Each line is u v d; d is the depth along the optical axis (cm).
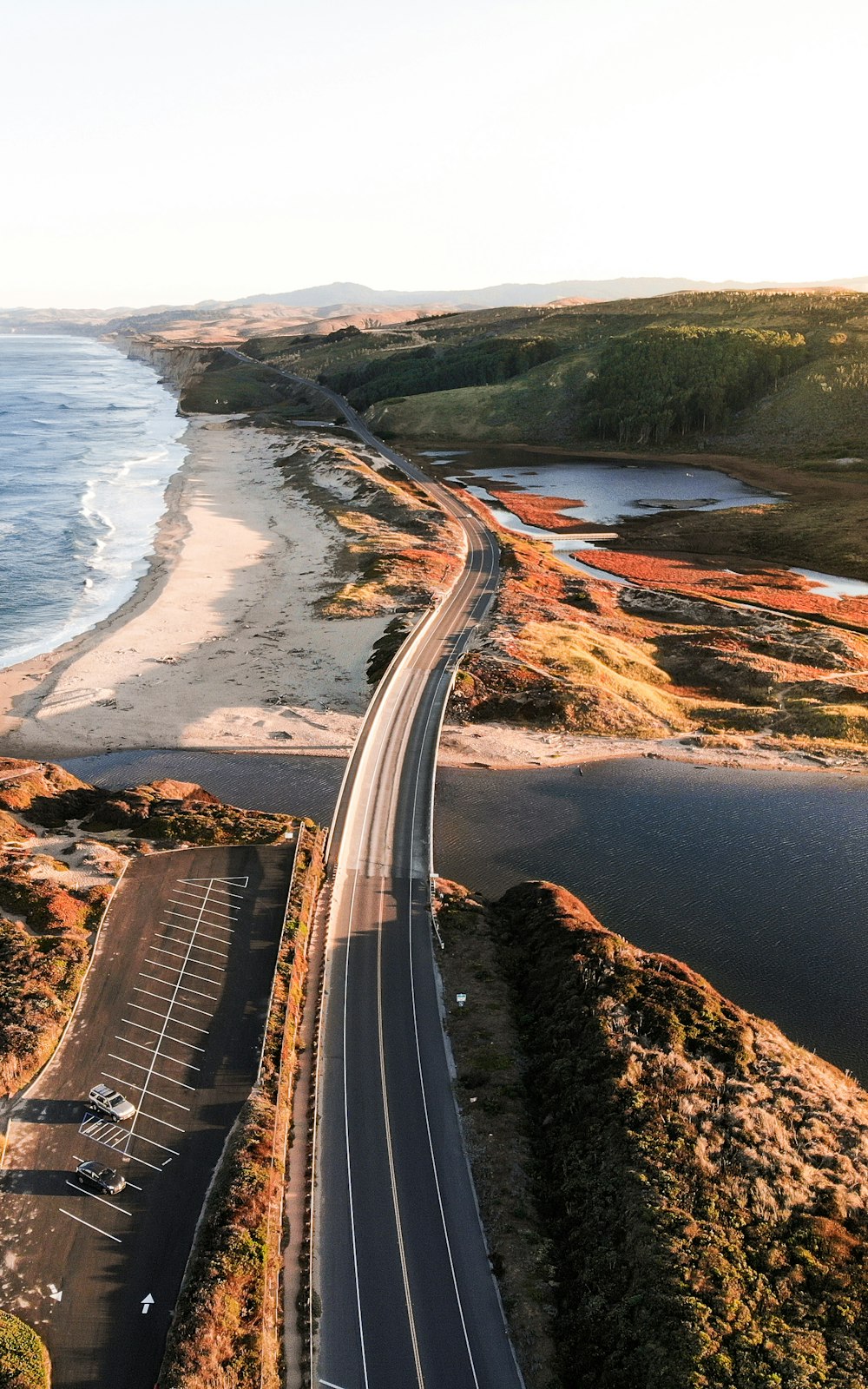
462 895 5975
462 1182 3797
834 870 6500
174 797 6969
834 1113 4019
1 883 5416
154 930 5191
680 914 6025
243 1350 3028
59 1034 4369
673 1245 3250
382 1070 4394
